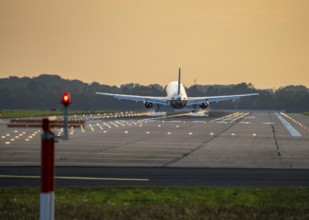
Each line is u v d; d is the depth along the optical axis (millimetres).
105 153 136500
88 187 81500
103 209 64875
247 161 121500
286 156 134125
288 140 190375
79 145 159500
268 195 76562
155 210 65000
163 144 166500
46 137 37062
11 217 59344
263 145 167625
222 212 64812
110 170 103000
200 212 64812
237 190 80062
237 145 166250
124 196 75062
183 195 76250
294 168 109312
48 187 37000
